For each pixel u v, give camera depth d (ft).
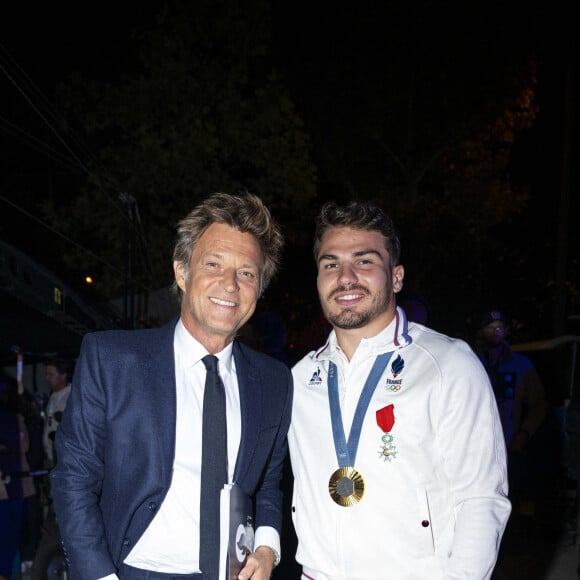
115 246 35.37
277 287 48.85
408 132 59.11
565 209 47.26
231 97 35.53
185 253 9.22
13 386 19.39
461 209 59.52
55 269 36.35
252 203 9.25
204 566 8.20
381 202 58.59
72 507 8.29
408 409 8.76
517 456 22.45
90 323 24.25
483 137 59.62
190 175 34.88
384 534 8.59
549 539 23.50
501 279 57.67
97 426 8.59
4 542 17.81
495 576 17.47
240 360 9.55
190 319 9.05
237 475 9.00
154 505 8.41
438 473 8.73
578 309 58.80
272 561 9.30
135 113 35.19
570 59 47.47
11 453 18.57
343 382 9.32
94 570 8.08
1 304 23.53
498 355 20.03
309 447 9.32
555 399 27.66
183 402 8.83
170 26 35.88
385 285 9.21
